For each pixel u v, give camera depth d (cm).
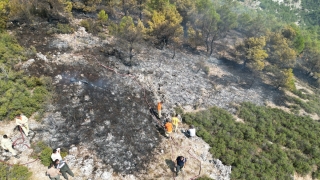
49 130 2025
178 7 4088
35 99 2189
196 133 2388
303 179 2336
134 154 2017
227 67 3703
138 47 3216
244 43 3612
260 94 3250
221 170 2108
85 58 2928
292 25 5416
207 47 3909
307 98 3447
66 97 2339
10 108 2031
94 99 2395
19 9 3152
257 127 2661
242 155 2297
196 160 2127
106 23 3850
